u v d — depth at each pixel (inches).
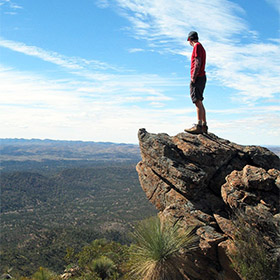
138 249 251.4
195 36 305.6
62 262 3117.6
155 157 297.1
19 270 2748.5
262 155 290.8
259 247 209.8
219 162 283.7
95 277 470.9
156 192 298.5
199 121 317.7
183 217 255.6
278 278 199.0
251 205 228.8
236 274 218.2
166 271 230.1
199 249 231.1
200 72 307.0
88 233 4320.9
